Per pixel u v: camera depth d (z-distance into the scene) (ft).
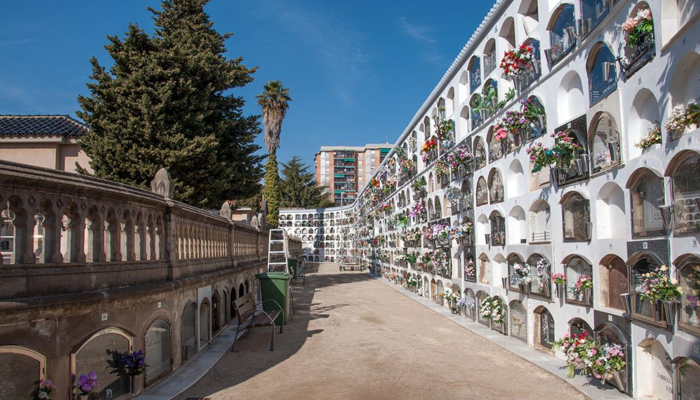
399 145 93.81
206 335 37.96
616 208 27.68
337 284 96.84
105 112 56.08
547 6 34.55
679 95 21.29
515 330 40.19
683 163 20.45
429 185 70.28
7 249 24.66
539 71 35.53
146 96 53.36
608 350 25.25
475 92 49.37
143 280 25.68
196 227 36.73
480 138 47.91
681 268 20.81
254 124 67.77
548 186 34.35
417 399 24.99
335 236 198.49
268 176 129.90
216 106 62.90
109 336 21.88
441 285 63.10
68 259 19.84
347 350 36.78
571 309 31.27
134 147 53.57
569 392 26.09
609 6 26.84
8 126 60.64
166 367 28.40
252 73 68.64
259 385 27.45
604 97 27.30
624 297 25.00
